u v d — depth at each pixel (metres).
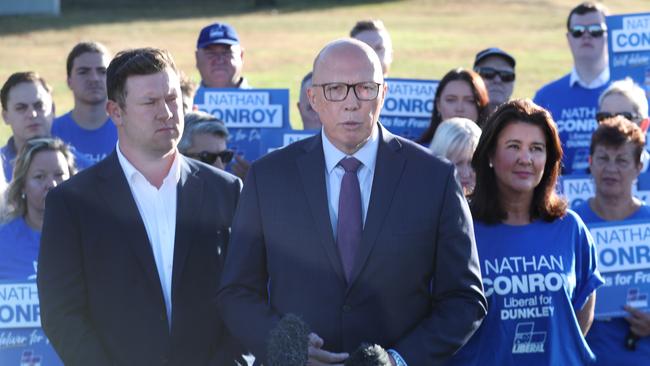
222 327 5.21
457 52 31.22
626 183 6.79
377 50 9.45
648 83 9.27
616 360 6.36
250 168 4.99
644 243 6.31
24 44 33.34
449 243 4.80
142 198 5.12
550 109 9.97
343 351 4.76
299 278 4.80
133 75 4.96
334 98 4.69
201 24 38.44
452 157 6.42
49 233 5.01
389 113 9.19
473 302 4.78
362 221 4.83
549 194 5.38
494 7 44.38
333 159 4.88
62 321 4.96
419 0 47.22
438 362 4.71
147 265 5.03
